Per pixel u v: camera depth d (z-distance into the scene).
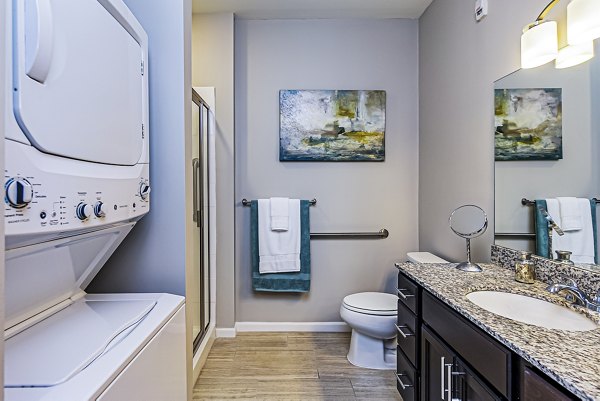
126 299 1.14
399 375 1.79
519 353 0.85
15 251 0.67
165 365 0.97
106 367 0.68
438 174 2.42
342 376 2.15
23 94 0.60
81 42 0.77
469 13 1.99
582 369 0.74
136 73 1.09
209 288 2.63
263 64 2.78
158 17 1.29
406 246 2.85
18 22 0.59
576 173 1.27
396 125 2.82
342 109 2.77
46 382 0.62
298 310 2.84
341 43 2.79
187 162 1.33
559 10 1.34
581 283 1.24
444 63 2.32
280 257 2.69
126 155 1.01
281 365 2.29
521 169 1.56
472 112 1.96
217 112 2.68
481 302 1.30
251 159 2.80
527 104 1.51
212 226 2.65
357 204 2.83
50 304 0.99
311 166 2.81
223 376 2.15
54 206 0.68
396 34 2.79
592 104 1.21
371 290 2.85
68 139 0.73
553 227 1.38
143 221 1.30
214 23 2.66
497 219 1.73
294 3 2.53
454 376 1.21
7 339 0.79
